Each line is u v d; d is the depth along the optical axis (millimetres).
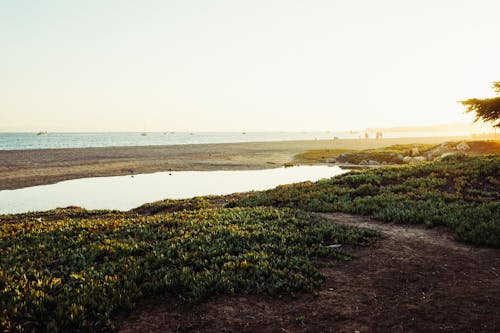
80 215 18703
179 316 6938
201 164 56062
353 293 7816
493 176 20500
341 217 15453
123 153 76875
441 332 6184
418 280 8391
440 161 28000
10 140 199000
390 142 126500
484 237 10984
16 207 25188
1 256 9945
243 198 22016
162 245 10781
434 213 14359
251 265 9078
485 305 7070
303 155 72188
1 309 6785
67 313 6648
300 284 8055
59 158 63406
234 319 6805
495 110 24938
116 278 8195
